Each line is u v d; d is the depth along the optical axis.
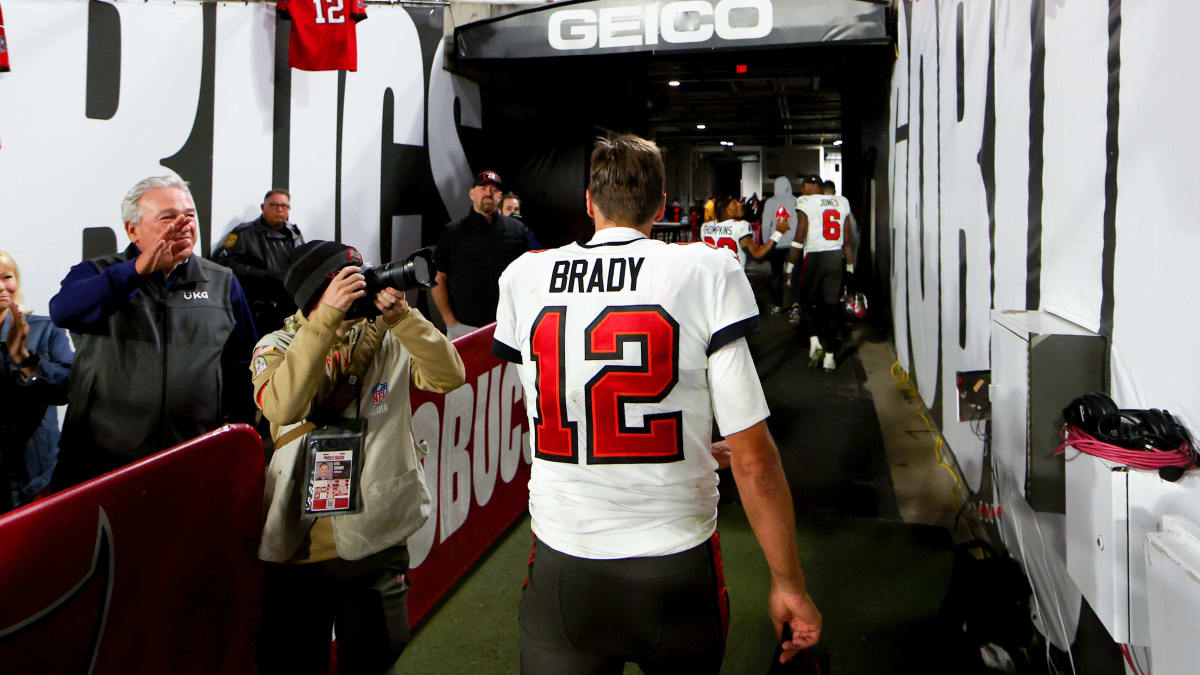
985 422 2.94
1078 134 2.05
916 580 2.90
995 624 2.31
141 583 1.45
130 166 3.82
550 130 7.57
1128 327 1.71
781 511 1.27
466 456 2.98
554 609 1.32
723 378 1.26
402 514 1.75
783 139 28.28
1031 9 2.50
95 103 3.66
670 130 23.41
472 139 6.32
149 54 3.87
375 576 1.75
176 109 4.01
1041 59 2.39
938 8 4.28
